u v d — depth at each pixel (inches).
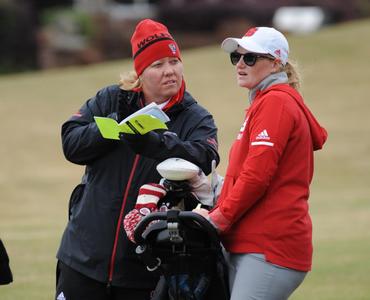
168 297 619.8
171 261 601.0
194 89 3678.6
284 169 598.5
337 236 1569.9
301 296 1058.7
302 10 5841.5
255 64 616.1
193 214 587.5
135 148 623.2
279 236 592.7
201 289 601.0
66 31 5315.0
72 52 5162.4
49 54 5103.3
